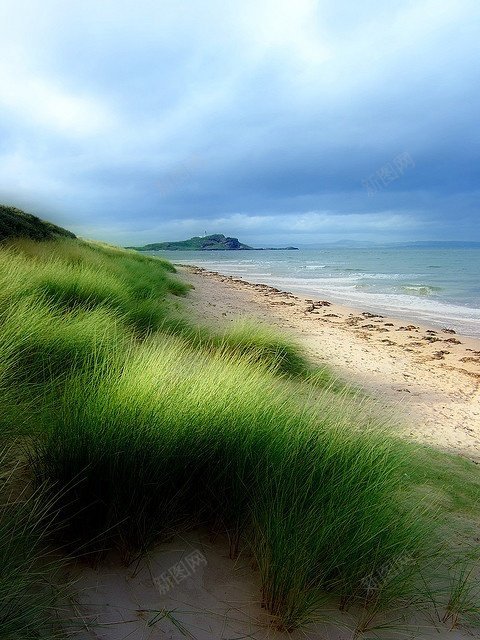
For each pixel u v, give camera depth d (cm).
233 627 185
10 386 305
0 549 170
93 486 217
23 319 427
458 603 225
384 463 280
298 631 189
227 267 5750
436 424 635
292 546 202
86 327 469
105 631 170
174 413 263
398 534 226
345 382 748
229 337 701
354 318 1675
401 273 4397
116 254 2638
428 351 1195
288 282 3475
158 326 711
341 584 208
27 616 155
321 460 262
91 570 201
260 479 245
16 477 234
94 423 241
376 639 192
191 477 243
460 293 2655
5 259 714
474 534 307
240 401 298
